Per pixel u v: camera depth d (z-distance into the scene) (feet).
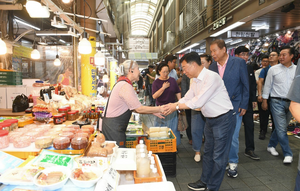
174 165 8.63
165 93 10.31
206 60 10.06
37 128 5.90
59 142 4.66
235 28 24.16
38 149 4.74
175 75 12.50
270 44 22.65
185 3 45.73
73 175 3.58
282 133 9.91
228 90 8.08
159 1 75.51
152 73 25.73
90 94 18.04
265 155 11.14
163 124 9.98
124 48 46.29
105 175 3.71
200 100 6.44
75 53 17.28
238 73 7.95
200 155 11.39
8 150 4.65
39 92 10.34
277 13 18.80
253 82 10.19
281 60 9.68
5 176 3.54
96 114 9.89
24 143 4.83
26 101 10.00
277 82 9.93
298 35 20.65
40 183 3.33
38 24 21.85
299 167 4.06
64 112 8.52
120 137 6.61
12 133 5.31
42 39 26.18
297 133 14.40
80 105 10.11
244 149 12.14
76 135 5.02
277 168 9.55
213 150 7.47
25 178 3.52
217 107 6.65
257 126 17.62
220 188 7.91
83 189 3.43
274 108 10.09
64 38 31.65
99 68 24.90
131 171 4.61
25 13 19.31
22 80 13.26
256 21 21.25
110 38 36.06
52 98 9.75
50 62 20.49
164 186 3.75
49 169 3.76
